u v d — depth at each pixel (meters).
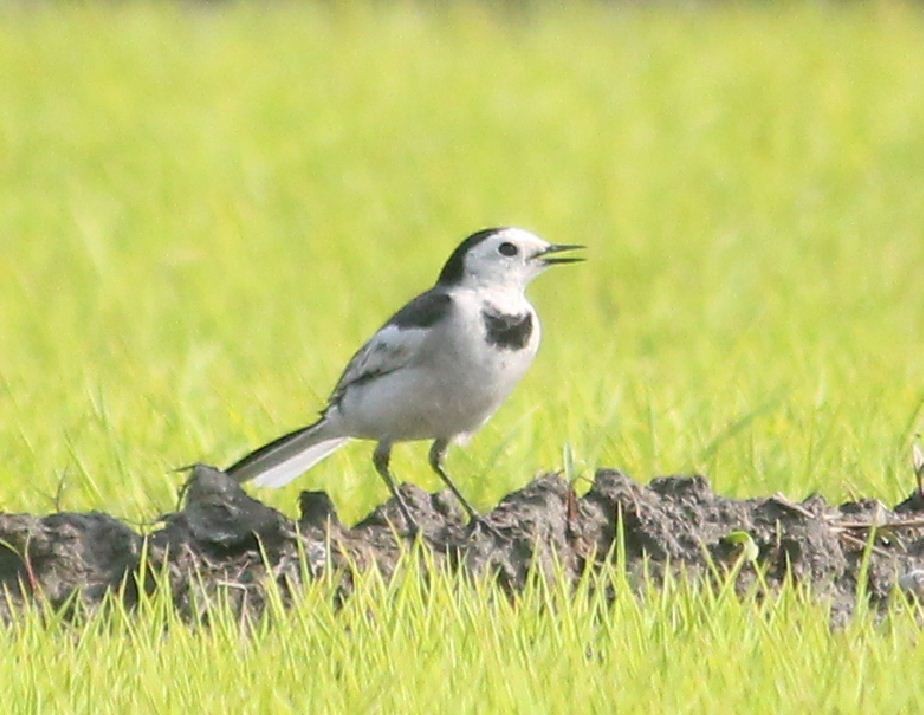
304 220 26.77
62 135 32.56
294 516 12.91
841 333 18.83
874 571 10.88
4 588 10.63
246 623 10.32
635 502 11.04
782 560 10.95
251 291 22.20
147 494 13.02
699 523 11.09
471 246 11.55
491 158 31.52
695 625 9.71
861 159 30.94
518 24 45.47
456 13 45.59
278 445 11.77
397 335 11.27
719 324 20.00
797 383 15.98
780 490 12.79
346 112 35.19
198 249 24.44
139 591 10.35
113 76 37.47
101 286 22.11
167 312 20.89
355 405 11.52
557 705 8.74
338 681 9.27
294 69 38.88
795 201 27.89
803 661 9.22
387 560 10.71
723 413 14.84
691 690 8.90
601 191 28.94
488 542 10.80
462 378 11.26
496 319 11.33
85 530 10.88
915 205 27.42
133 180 29.23
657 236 25.75
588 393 15.60
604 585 10.27
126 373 17.09
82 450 13.88
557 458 13.54
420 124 34.38
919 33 42.72
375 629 9.66
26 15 43.16
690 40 42.25
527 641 9.59
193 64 38.97
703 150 31.91
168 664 9.32
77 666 9.30
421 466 13.62
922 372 16.73
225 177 29.62
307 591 10.22
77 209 26.81
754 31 43.09
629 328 20.12
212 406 15.52
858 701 8.75
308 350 18.23
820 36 42.22
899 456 13.20
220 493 10.91
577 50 41.34
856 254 24.00
